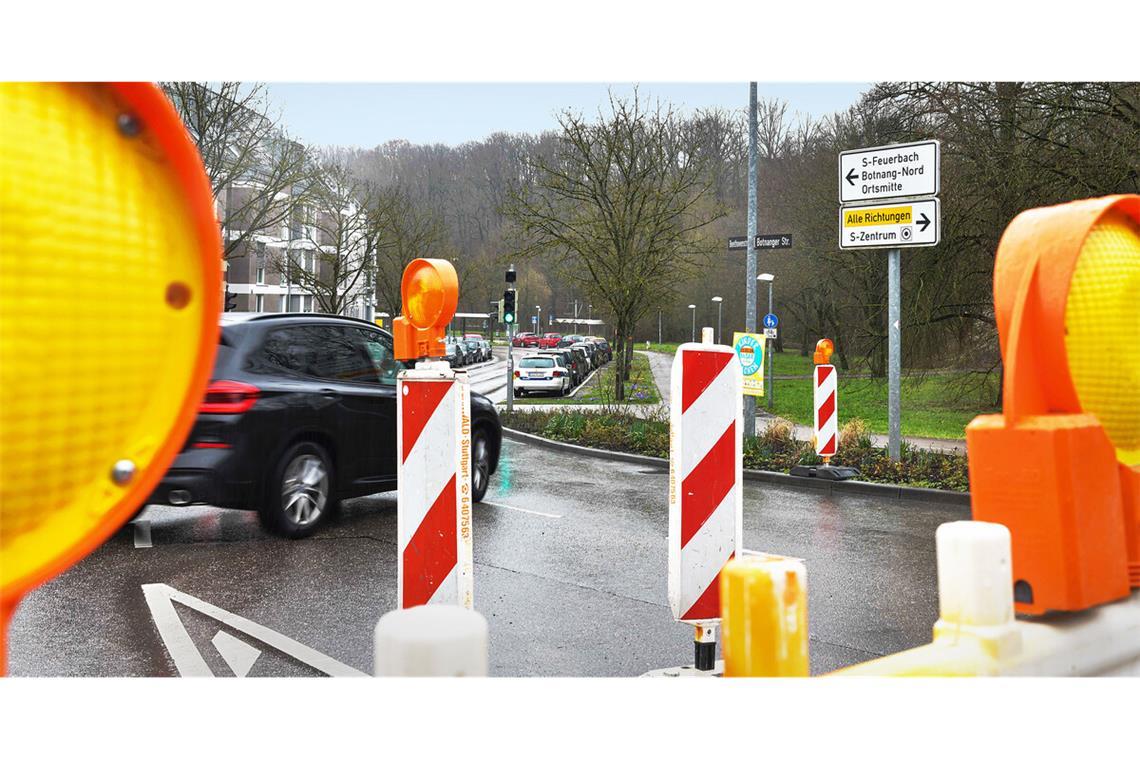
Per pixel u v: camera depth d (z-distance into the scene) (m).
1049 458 1.46
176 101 30.44
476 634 1.17
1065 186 16.33
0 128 0.96
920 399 29.50
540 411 24.48
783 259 42.19
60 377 1.01
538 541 8.48
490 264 64.94
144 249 1.07
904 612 6.27
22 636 5.39
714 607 3.72
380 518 9.23
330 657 5.12
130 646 5.25
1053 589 1.46
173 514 9.32
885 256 27.59
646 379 46.09
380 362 9.32
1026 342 1.51
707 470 3.69
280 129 34.91
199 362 1.11
